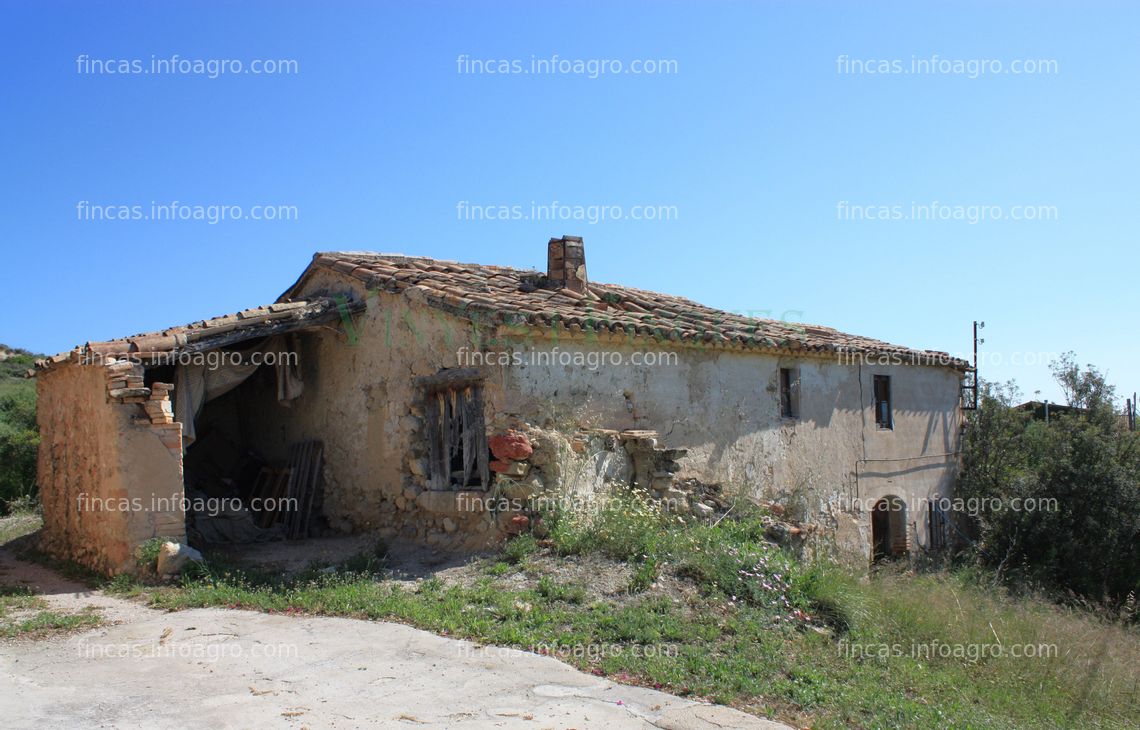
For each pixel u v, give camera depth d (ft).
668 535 31.48
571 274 41.29
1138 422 65.41
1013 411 61.00
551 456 32.09
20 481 64.03
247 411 51.72
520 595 26.11
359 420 40.34
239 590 27.99
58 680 19.24
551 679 19.51
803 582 29.30
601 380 35.83
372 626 23.84
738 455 41.93
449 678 19.38
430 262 43.47
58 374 39.06
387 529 37.42
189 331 34.60
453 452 34.96
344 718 16.84
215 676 19.45
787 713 19.04
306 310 38.78
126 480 30.68
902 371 55.01
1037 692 25.63
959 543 56.90
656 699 18.61
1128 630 39.40
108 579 30.78
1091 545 50.67
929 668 26.13
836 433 48.83
